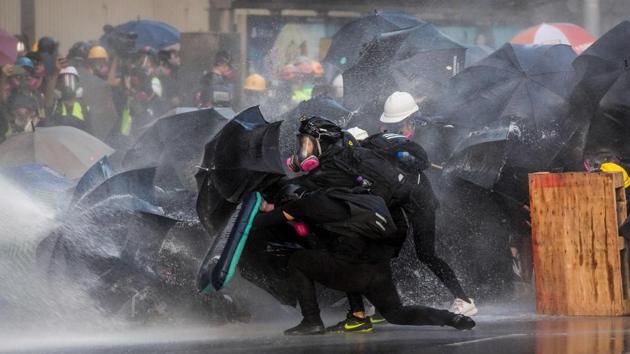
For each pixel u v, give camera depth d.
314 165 20.05
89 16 65.00
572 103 26.58
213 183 21.27
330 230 19.66
